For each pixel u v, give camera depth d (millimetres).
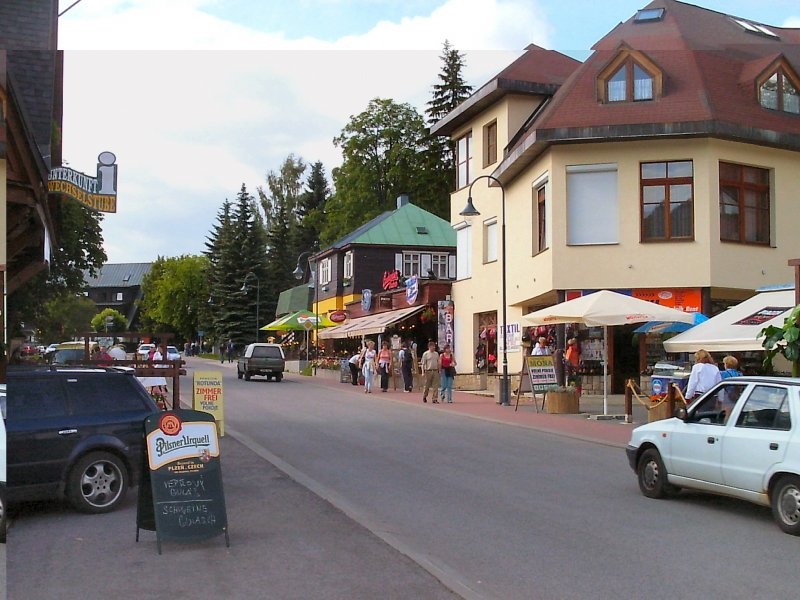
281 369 41531
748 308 18344
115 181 10570
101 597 6691
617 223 26500
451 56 60750
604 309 20438
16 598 6664
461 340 36781
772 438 9555
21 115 8922
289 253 92500
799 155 27734
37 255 10375
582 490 11914
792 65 28062
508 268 31766
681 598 6859
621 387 27531
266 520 9578
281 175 95312
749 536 9125
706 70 27531
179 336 55125
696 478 10570
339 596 6723
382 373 33906
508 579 7379
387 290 47375
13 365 10242
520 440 17719
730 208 26547
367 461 14594
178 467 8297
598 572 7613
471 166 35812
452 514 10180
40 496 9750
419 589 6918
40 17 11828
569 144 26672
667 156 26234
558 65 32875
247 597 6688
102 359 14836
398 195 59469
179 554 8070
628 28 29922
